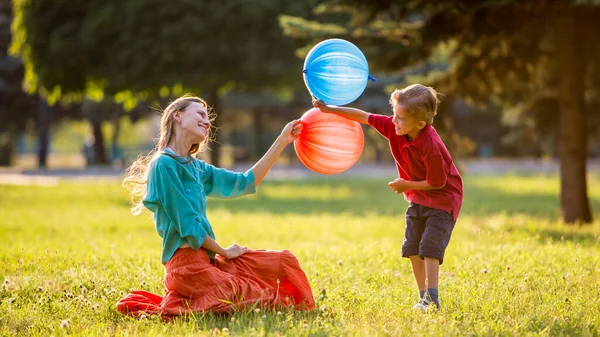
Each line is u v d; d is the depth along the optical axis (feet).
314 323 20.10
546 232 46.21
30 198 86.84
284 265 22.41
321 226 55.42
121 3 95.50
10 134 198.49
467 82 55.36
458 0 46.73
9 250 37.55
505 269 29.35
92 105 187.42
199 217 21.90
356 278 28.30
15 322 21.70
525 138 128.67
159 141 23.32
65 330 20.49
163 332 19.52
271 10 94.27
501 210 72.49
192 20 93.04
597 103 65.51
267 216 65.87
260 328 18.92
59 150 453.58
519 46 52.24
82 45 95.61
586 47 55.42
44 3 96.89
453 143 55.83
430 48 51.01
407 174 23.49
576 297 24.02
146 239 46.14
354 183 120.06
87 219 62.03
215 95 112.68
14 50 101.55
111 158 223.92
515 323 20.67
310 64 23.58
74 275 28.27
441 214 22.89
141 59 94.12
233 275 22.04
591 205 78.07
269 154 23.88
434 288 22.62
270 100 194.39
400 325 20.10
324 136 23.71
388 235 49.60
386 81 158.30
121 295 24.75
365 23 52.24
